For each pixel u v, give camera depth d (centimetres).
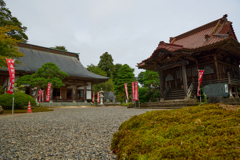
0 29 1255
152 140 193
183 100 1495
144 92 2262
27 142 380
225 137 149
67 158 271
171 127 215
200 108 295
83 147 331
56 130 519
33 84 1978
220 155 131
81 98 3800
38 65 3253
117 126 564
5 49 1332
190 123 218
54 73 2255
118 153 219
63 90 3650
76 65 4131
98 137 414
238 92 1579
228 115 215
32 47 3741
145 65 2098
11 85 1196
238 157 123
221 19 2016
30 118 877
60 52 4222
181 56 1636
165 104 1517
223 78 1648
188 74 1888
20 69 2733
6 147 341
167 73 2152
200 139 160
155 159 155
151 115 313
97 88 4897
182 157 144
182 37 2431
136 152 188
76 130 511
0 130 530
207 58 1700
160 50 1742
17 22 3362
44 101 3095
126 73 3531
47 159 269
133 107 1922
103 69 6322
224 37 1580
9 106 1570
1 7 3108
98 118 815
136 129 283
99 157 271
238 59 1933
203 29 2205
